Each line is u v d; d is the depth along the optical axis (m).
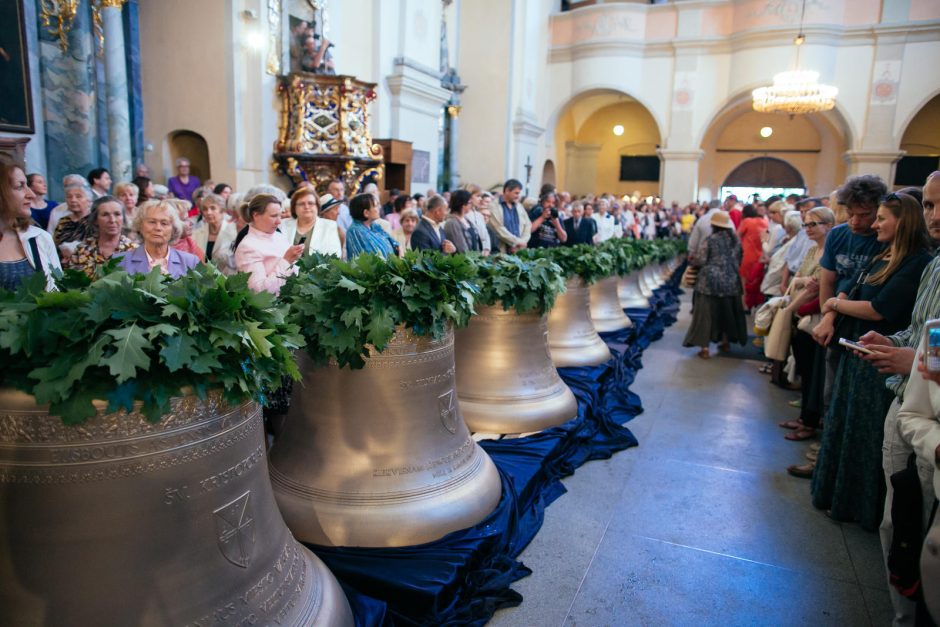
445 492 2.35
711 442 3.93
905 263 2.60
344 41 10.04
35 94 7.09
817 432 4.09
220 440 1.41
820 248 4.18
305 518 2.22
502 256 3.57
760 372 5.66
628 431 3.95
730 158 19.56
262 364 1.47
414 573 2.04
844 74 14.37
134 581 1.31
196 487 1.37
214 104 8.25
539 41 16.42
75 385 1.21
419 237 4.51
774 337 4.18
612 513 2.96
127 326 1.26
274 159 8.42
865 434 2.82
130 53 8.56
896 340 2.18
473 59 15.19
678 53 15.65
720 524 2.89
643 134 20.06
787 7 14.20
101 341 1.21
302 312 2.16
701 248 6.18
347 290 2.15
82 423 1.23
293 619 1.56
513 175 15.60
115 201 2.88
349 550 2.16
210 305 1.39
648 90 16.11
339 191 5.37
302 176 8.40
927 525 1.78
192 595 1.37
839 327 2.90
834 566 2.57
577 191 20.84
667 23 15.80
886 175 14.26
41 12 7.09
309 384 2.31
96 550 1.27
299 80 8.22
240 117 8.15
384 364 2.25
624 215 11.65
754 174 19.56
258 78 8.14
